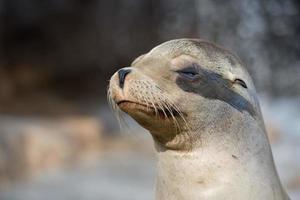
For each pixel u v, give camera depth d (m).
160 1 65.31
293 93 49.25
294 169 40.19
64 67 76.69
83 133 52.94
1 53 74.94
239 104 13.43
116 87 12.90
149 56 13.59
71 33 76.69
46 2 75.50
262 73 47.72
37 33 77.06
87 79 76.94
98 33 75.62
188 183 13.05
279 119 53.59
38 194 39.69
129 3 70.81
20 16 75.56
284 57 47.94
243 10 48.69
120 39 74.25
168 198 13.38
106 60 76.00
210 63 13.59
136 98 12.71
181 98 12.98
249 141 13.28
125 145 51.94
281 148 46.91
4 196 39.28
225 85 13.48
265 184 13.04
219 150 13.05
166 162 13.35
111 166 46.28
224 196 12.78
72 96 74.00
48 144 47.81
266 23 48.25
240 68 13.99
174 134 13.11
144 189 40.47
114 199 38.34
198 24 52.75
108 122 60.53
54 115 62.94
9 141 46.62
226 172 12.91
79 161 47.72
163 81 13.03
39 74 75.25
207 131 13.08
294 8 47.75
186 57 13.45
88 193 39.62
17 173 43.81
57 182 42.38
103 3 74.50
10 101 67.94
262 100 51.38
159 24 66.62
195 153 13.08
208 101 13.15
